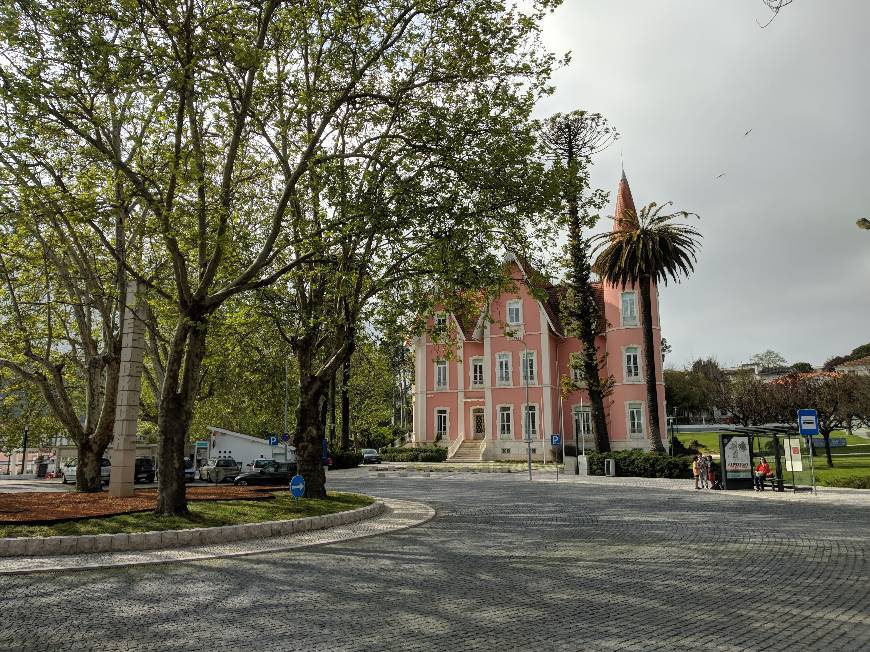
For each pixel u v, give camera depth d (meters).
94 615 7.48
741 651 5.95
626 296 47.41
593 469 37.06
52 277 24.09
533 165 16.89
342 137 21.09
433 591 8.61
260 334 26.75
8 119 16.09
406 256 18.38
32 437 50.22
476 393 53.00
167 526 13.53
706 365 93.56
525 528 15.10
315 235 16.00
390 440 69.81
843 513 17.59
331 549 12.53
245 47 14.22
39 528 12.84
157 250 23.03
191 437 49.28
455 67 17.11
